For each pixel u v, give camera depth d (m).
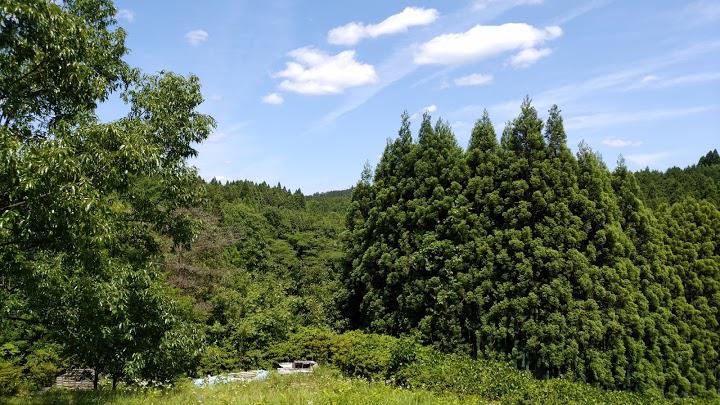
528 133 17.78
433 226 19.28
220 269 22.81
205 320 19.20
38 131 7.85
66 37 6.69
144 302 9.36
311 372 15.97
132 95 10.30
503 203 17.69
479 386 12.91
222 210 39.94
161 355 9.79
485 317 16.88
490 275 17.11
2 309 7.52
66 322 8.82
